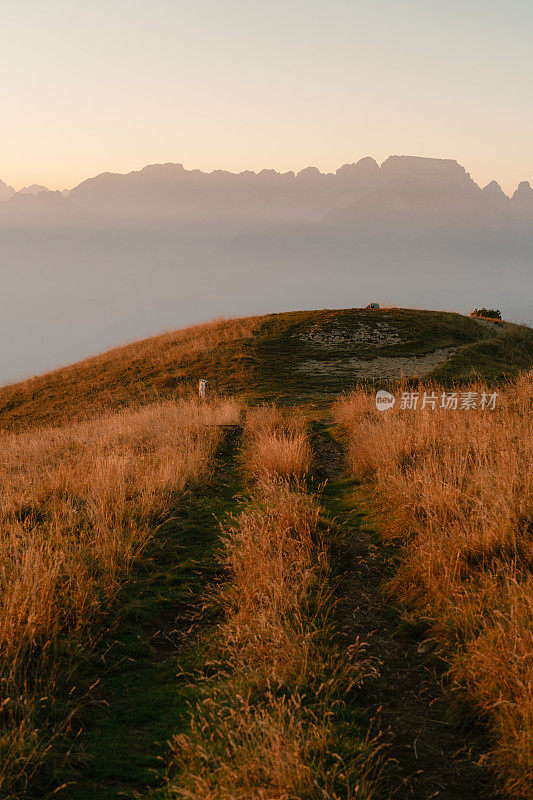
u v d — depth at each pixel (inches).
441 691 157.2
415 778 124.8
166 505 322.0
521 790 117.0
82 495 329.1
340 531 279.1
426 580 201.8
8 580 204.7
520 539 200.8
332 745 127.1
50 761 131.7
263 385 950.4
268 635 171.0
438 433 363.6
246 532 253.0
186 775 123.3
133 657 182.9
